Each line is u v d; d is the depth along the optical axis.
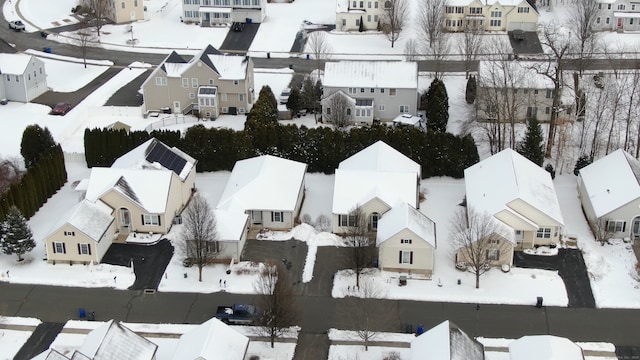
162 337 73.88
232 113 123.25
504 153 94.75
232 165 103.06
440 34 140.62
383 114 119.31
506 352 71.62
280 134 103.44
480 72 116.38
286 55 146.50
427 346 64.38
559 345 64.06
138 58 145.62
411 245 81.25
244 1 161.12
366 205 87.75
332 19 165.50
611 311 77.06
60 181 100.06
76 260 84.31
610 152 104.50
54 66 140.62
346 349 72.31
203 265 83.81
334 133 102.19
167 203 89.19
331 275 82.69
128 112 122.00
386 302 78.31
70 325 75.31
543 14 160.50
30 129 101.31
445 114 112.31
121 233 89.56
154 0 177.50
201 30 158.88
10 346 72.88
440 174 101.50
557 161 101.69
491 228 81.00
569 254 85.62
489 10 151.75
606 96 108.12
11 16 164.00
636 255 85.12
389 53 146.25
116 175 89.88
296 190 92.56
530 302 78.31
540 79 114.19
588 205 91.50
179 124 119.06
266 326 72.31
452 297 79.00
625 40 145.88
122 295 79.81
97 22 153.38
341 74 118.56
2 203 88.00
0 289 80.31
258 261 84.88
